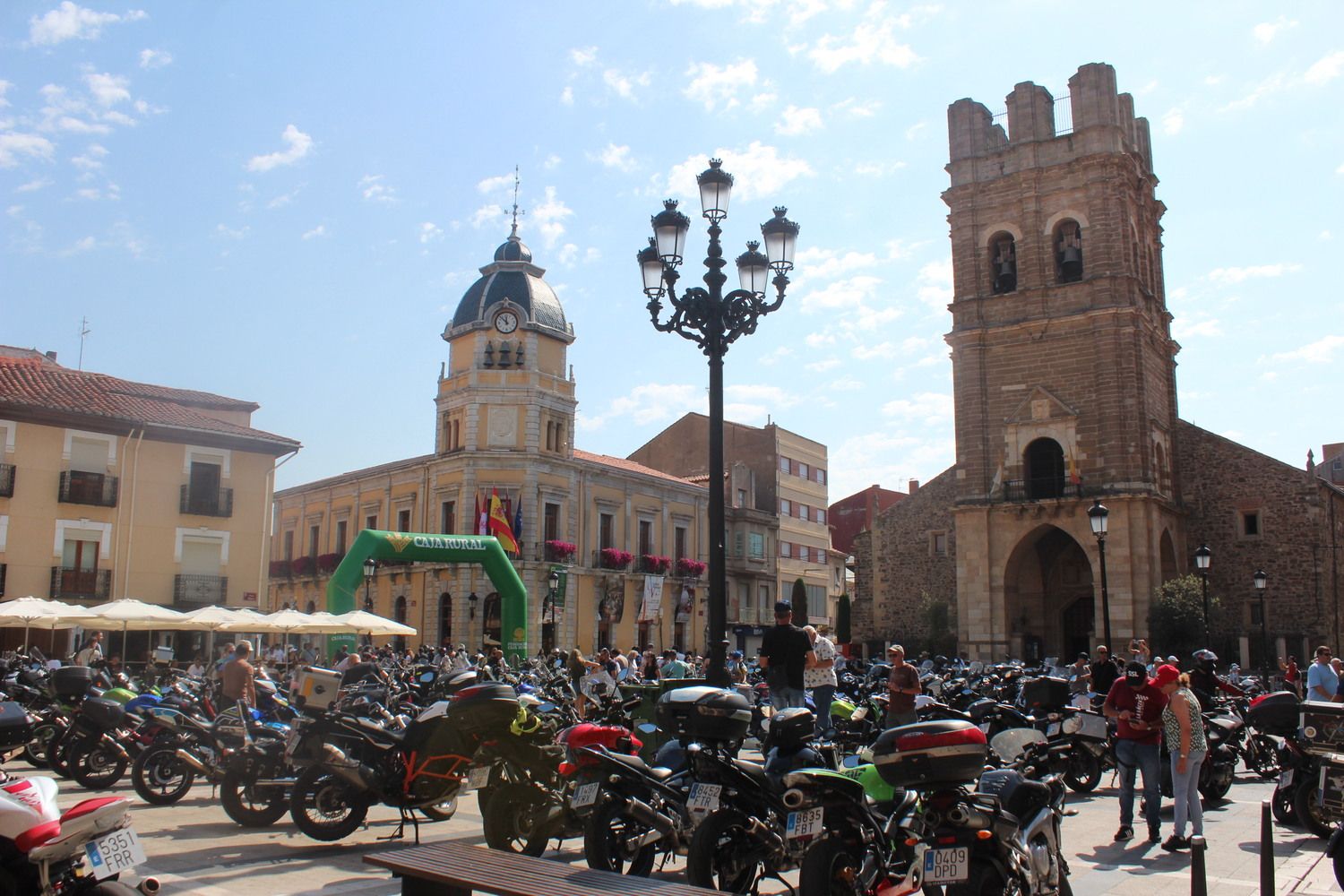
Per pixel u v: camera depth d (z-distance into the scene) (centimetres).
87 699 1652
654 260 1716
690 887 606
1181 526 5069
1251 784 1895
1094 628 4662
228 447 4166
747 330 1683
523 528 5512
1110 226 4778
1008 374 4938
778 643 1603
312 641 5144
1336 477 9100
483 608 5459
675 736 1154
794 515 8031
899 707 1602
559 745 1175
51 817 669
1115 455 4612
